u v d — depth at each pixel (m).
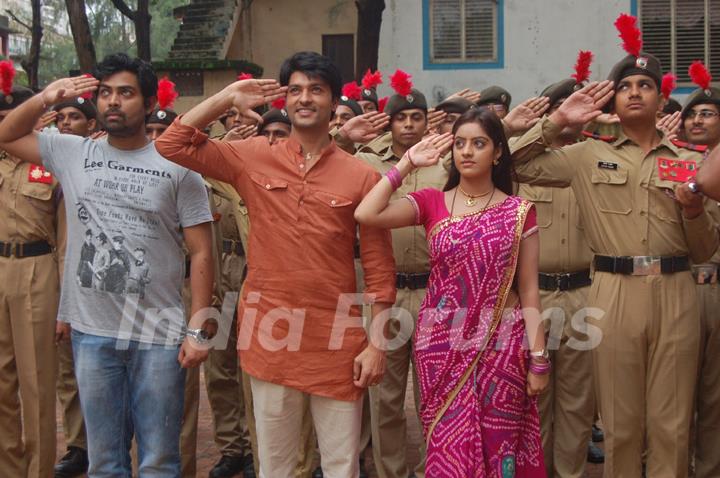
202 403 6.47
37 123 4.16
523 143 3.91
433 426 3.46
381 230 3.50
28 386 4.40
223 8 14.16
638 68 3.90
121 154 3.79
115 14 17.81
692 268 4.65
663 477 3.90
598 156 3.99
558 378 4.64
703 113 4.84
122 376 3.78
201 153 3.42
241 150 3.50
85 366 3.73
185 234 3.86
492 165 3.56
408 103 4.71
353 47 14.08
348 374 3.44
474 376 3.40
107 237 3.73
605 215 3.95
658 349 3.87
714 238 3.92
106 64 3.72
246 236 4.50
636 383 3.89
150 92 3.78
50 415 4.46
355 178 3.45
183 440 4.68
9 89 4.39
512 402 3.41
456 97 5.17
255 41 14.23
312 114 3.38
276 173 3.43
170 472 3.82
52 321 4.44
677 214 3.87
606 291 3.94
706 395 4.64
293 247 3.39
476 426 3.37
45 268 4.44
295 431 3.53
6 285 4.36
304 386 3.41
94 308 3.73
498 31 13.20
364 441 5.14
